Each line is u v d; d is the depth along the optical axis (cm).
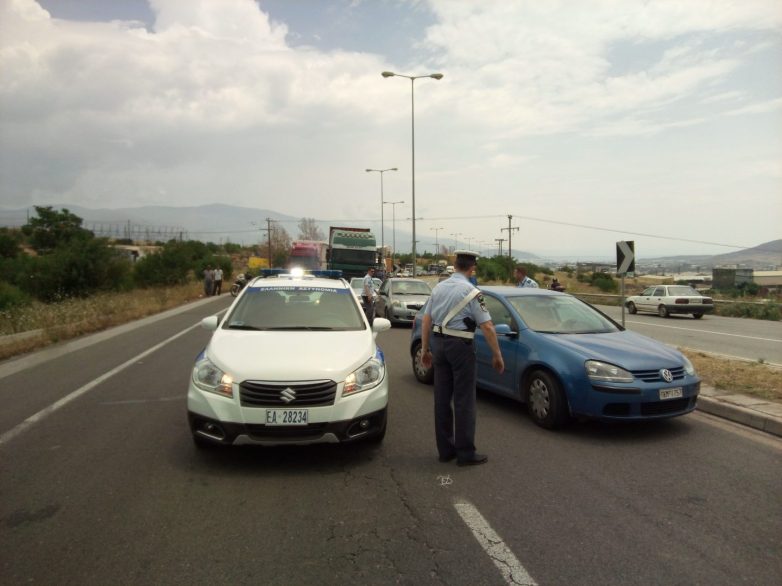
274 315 577
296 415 431
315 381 438
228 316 575
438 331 473
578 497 400
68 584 283
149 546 324
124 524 352
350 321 580
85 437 537
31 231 6159
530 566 305
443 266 8575
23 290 2538
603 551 321
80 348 1179
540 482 429
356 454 493
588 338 608
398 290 1691
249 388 433
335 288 645
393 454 494
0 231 5862
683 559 313
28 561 306
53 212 6031
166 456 483
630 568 303
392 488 416
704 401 645
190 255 4022
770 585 288
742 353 1218
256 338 509
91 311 1747
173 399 700
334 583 287
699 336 1588
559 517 367
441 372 477
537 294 710
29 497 394
